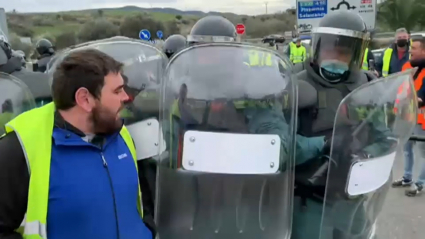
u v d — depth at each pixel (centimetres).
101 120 159
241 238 171
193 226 171
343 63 204
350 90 208
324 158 199
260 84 176
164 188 174
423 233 396
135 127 189
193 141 169
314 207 200
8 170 148
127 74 190
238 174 168
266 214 172
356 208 186
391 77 190
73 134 158
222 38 254
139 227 171
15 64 295
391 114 189
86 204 156
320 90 206
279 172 173
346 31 203
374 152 186
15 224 151
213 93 173
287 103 179
